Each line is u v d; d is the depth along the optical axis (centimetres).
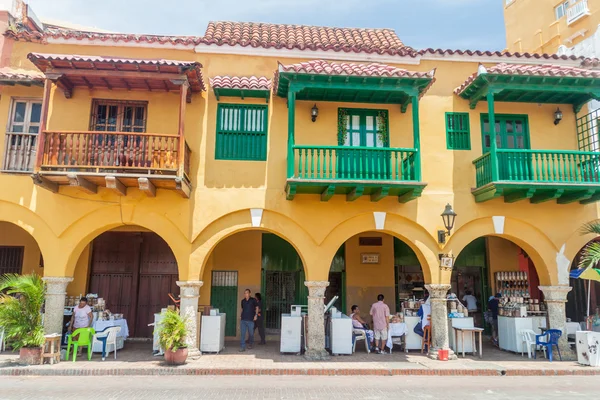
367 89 1136
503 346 1297
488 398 798
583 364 1095
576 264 1505
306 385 898
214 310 1259
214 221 1163
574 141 1285
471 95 1258
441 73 1295
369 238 1578
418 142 1131
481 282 1616
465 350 1225
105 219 1148
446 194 1218
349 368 1024
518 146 1279
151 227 1151
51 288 1120
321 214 1184
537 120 1288
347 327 1209
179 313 1144
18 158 1163
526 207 1225
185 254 1148
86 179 1065
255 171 1193
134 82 1147
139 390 839
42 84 1154
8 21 1264
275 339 1498
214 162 1188
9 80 1138
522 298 1349
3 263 1413
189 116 1206
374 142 1246
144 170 1080
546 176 1219
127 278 1470
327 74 1093
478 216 1212
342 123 1241
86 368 991
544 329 1222
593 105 1291
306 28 1562
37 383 895
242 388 865
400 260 1576
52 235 1137
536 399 793
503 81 1158
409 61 1291
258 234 1536
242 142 1209
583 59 1323
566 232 1222
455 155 1244
